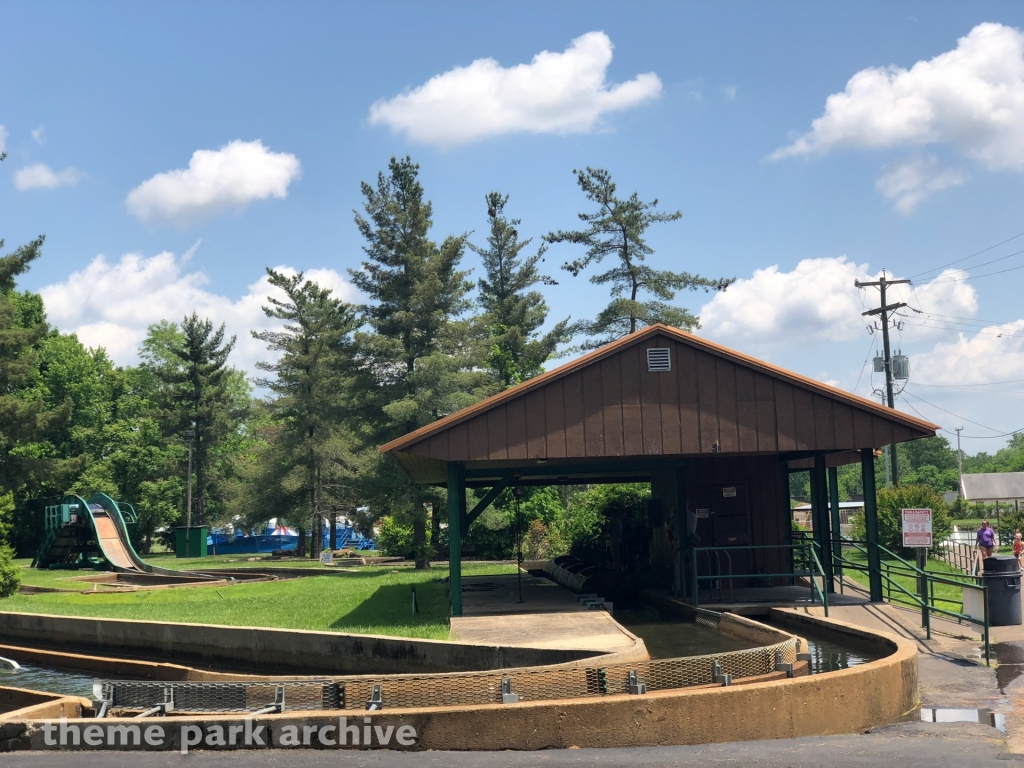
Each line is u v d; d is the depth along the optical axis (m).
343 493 53.47
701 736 7.99
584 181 48.41
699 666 9.70
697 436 16.56
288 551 60.31
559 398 16.61
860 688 8.69
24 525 62.41
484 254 63.25
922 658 12.27
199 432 67.94
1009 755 7.18
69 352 68.56
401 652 13.23
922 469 139.25
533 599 19.62
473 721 7.89
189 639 16.69
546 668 9.20
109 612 21.19
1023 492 81.12
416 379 37.97
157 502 66.75
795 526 28.17
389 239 40.41
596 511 33.50
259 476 52.84
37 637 19.92
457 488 17.22
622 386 16.66
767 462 21.12
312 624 17.05
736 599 17.73
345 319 51.66
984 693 10.03
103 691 9.88
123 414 71.38
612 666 9.35
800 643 11.52
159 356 80.81
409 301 40.12
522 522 38.25
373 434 39.16
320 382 51.09
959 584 12.96
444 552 43.47
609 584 19.66
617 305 47.22
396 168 40.59
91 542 45.44
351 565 41.69
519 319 62.03
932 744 7.61
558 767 7.01
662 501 23.11
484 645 12.21
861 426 16.59
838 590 21.11
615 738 7.89
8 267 43.22
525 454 16.45
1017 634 13.98
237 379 86.00
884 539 32.09
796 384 16.67
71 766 7.38
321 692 9.48
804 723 8.32
